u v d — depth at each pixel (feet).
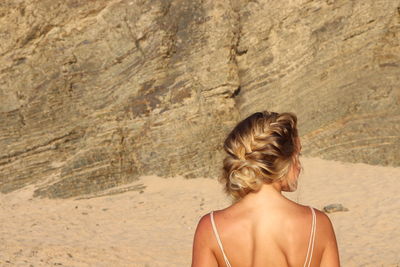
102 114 65.77
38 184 63.10
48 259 33.22
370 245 37.47
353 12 67.67
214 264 5.73
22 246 37.86
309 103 66.59
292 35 68.64
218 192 57.88
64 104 66.80
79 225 47.67
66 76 67.46
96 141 63.87
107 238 42.22
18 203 58.90
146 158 64.13
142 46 67.36
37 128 65.98
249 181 5.67
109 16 68.54
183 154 63.31
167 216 50.44
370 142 62.90
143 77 66.49
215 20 67.31
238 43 68.85
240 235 5.65
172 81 66.18
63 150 65.46
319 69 67.41
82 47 68.44
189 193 58.13
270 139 5.67
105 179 62.39
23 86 67.31
